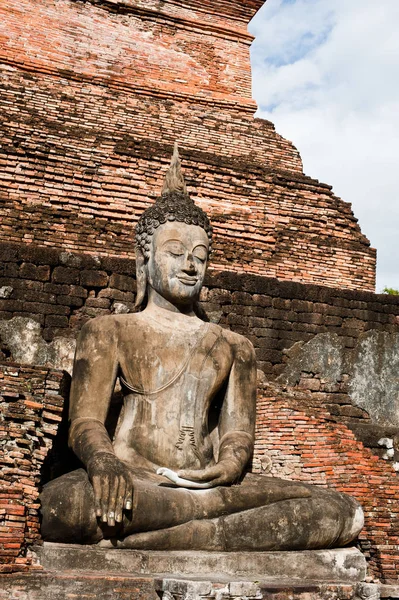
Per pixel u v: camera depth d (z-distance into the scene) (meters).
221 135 20.31
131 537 7.77
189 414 8.65
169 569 7.60
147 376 8.70
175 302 9.05
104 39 20.12
